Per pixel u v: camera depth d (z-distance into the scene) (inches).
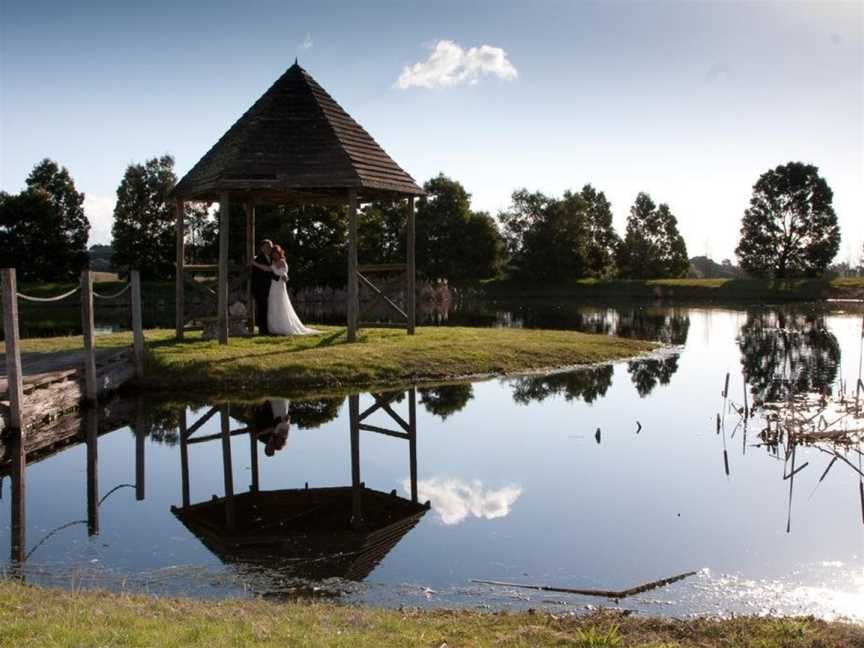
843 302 2586.1
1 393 506.0
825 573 290.0
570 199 3449.8
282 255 903.1
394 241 3371.1
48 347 761.6
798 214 3275.1
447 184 3341.5
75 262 2856.8
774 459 473.1
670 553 312.7
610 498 390.9
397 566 299.3
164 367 690.8
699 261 5585.6
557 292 3186.5
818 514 363.9
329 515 367.6
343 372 722.8
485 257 3393.2
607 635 214.5
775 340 1234.0
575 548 318.0
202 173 847.1
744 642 218.1
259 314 905.5
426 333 966.4
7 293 477.7
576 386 745.0
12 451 484.7
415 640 211.8
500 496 396.5
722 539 328.8
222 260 792.3
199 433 538.3
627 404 657.6
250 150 805.9
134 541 331.3
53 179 2869.1
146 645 193.3
